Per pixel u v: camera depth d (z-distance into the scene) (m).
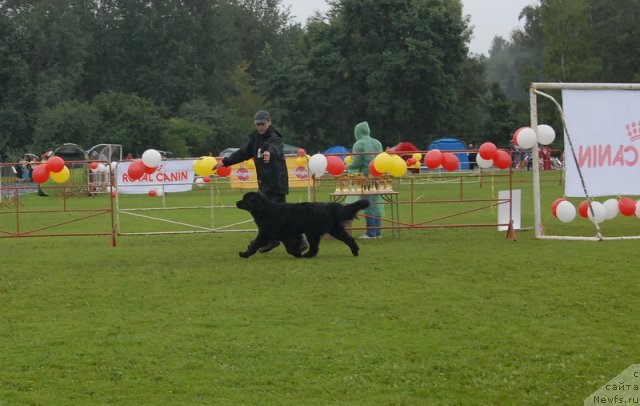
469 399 5.41
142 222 18.11
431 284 9.13
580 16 57.66
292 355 6.36
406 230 15.11
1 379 5.85
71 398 5.46
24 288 9.34
